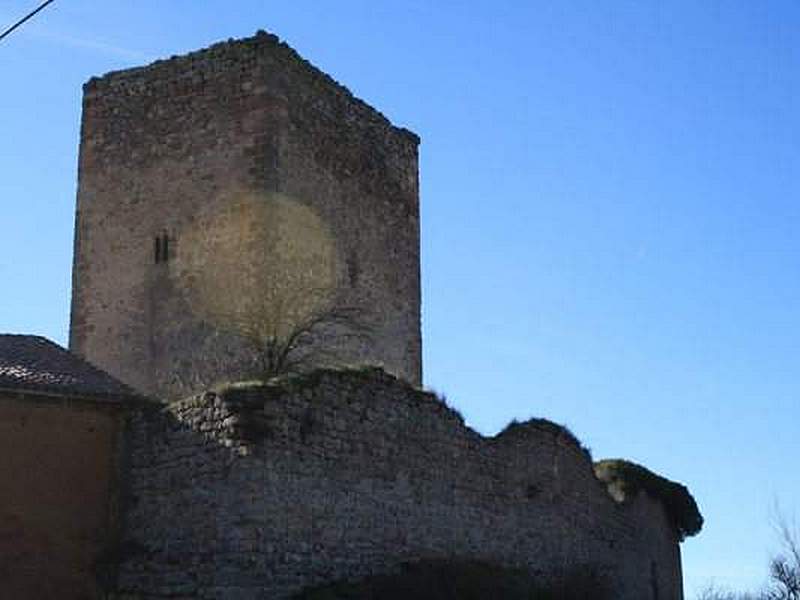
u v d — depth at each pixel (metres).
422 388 27.64
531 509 30.14
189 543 22.39
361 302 37.41
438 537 26.22
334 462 23.64
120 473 23.97
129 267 36.09
